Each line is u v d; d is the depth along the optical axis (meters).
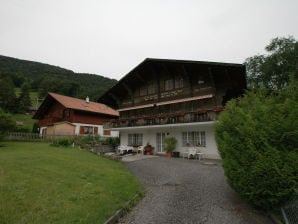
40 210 5.29
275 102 6.39
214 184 8.96
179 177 10.42
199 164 14.24
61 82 79.50
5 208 5.16
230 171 6.34
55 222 4.77
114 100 29.52
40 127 38.66
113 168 11.87
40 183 7.30
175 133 20.59
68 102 35.06
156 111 23.50
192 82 20.66
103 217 5.27
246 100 7.42
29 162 10.59
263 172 5.40
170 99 22.06
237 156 6.12
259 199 5.68
